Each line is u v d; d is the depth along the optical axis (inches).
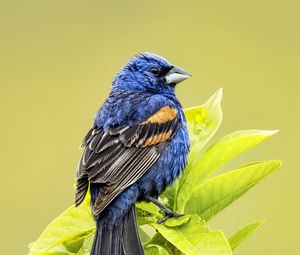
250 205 669.9
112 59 790.5
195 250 343.9
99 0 813.2
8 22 820.0
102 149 425.1
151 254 375.2
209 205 374.3
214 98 409.4
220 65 780.6
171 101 462.6
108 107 447.8
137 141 432.5
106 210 411.8
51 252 375.6
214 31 804.6
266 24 805.9
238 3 806.5
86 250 380.2
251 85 762.8
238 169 368.5
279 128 729.0
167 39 801.6
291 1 808.9
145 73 483.2
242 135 370.3
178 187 381.1
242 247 656.4
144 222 408.8
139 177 420.2
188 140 411.5
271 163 365.7
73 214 385.7
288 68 775.1
